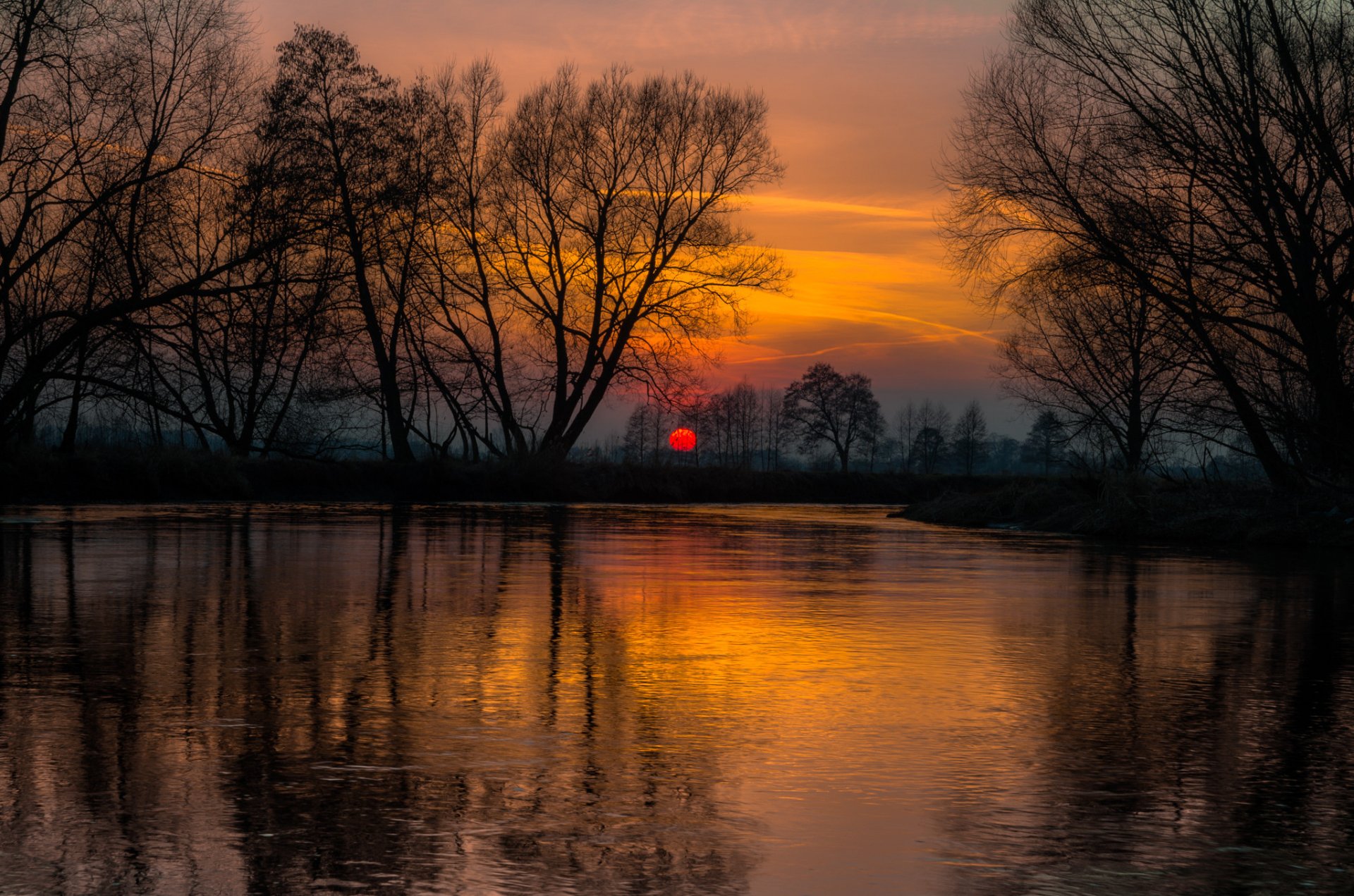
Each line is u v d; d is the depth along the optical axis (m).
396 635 9.15
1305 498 24.00
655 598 11.95
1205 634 9.76
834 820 4.55
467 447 53.06
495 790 4.92
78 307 28.92
